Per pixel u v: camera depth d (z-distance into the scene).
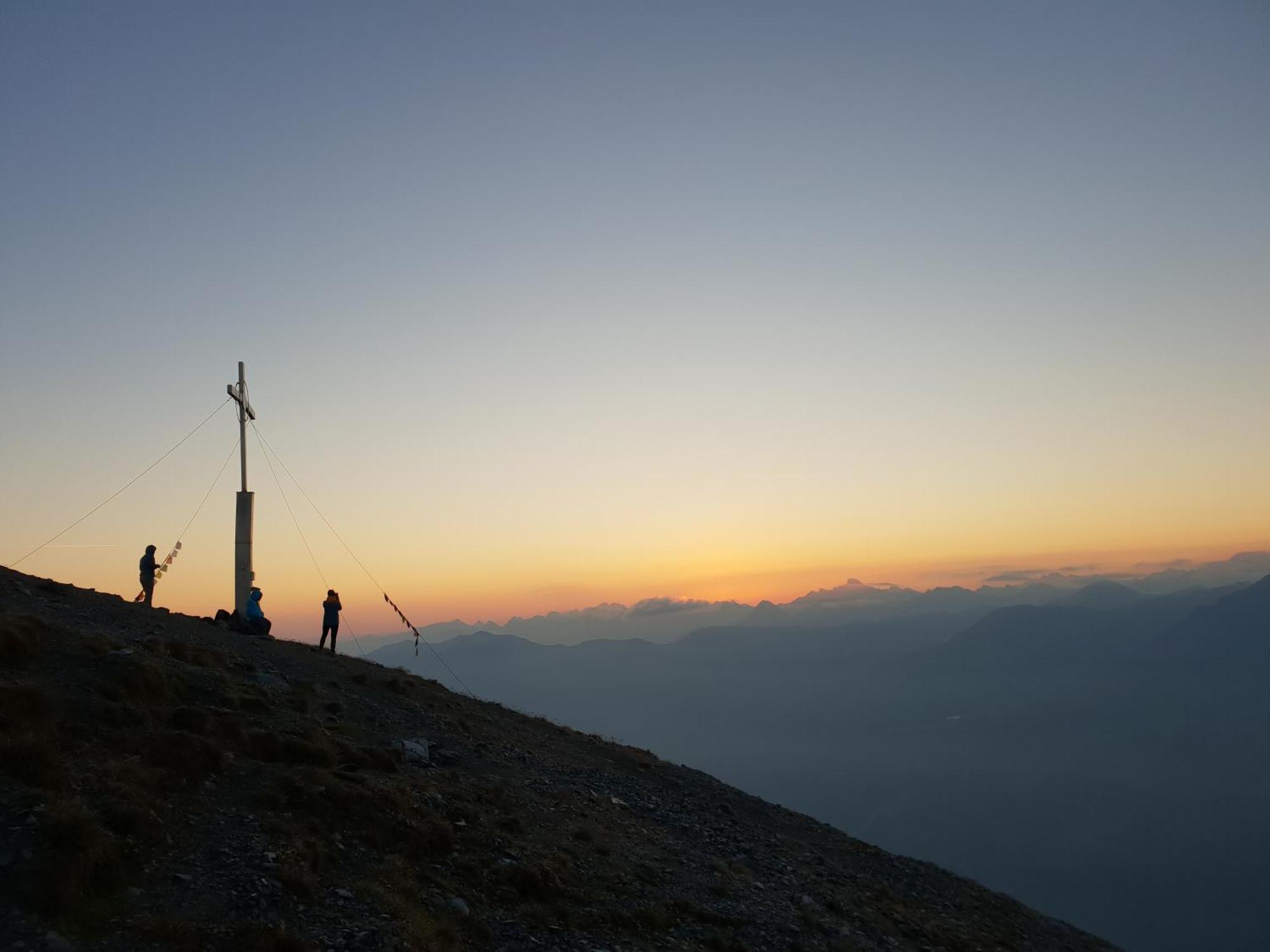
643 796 23.23
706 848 19.73
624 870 15.75
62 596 22.30
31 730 11.76
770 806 28.33
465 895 12.54
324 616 29.67
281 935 9.33
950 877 26.56
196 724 14.18
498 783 18.92
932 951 17.17
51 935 8.20
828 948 14.87
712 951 13.31
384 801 13.95
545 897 13.38
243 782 13.26
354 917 10.52
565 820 18.00
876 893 20.55
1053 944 22.36
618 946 12.34
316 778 13.84
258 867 10.78
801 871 20.16
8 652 13.98
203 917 9.45
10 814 9.68
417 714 23.08
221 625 27.11
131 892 9.49
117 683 14.41
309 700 19.59
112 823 10.31
